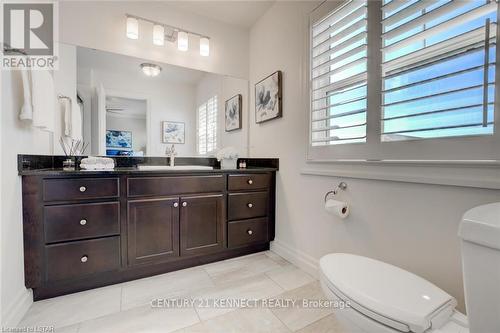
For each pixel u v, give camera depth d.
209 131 2.50
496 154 0.89
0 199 1.11
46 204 1.38
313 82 1.77
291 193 2.05
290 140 2.05
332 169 1.64
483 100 0.90
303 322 1.27
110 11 1.99
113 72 2.04
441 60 1.02
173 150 2.30
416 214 1.16
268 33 2.32
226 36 2.54
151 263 1.71
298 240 1.97
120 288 1.59
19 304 1.26
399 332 0.71
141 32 2.12
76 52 1.87
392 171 1.25
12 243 1.21
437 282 1.08
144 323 1.25
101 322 1.25
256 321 1.28
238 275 1.79
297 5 1.94
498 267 0.53
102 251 1.54
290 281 1.71
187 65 2.35
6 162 1.17
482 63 0.93
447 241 1.05
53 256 1.41
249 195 2.12
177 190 1.79
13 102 1.23
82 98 1.91
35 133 1.52
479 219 0.58
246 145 2.67
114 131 2.07
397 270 0.97
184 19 2.30
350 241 1.52
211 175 1.93
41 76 1.36
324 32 1.65
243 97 2.64
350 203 1.51
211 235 1.94
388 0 1.28
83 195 1.48
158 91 2.24
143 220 1.67
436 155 1.07
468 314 0.58
